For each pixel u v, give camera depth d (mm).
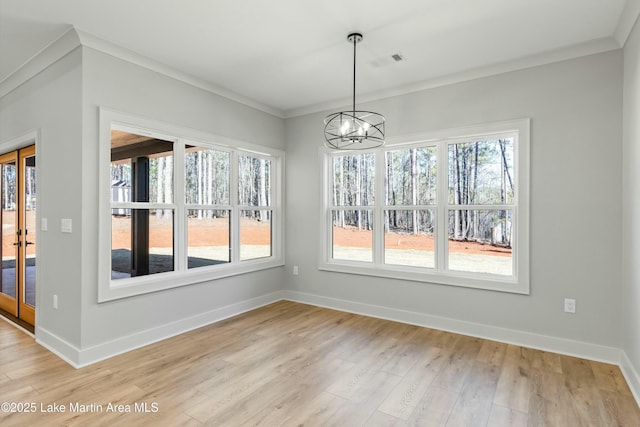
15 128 3662
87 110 2861
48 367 2783
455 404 2303
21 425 2039
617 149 2904
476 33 2828
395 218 4168
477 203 3643
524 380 2625
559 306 3146
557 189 3148
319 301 4680
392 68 3496
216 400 2330
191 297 3734
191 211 3820
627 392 2451
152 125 3326
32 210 3682
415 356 3053
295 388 2494
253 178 4645
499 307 3432
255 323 3936
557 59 3133
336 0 2391
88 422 2074
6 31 2750
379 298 4180
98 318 2939
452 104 3689
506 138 3490
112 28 2742
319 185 4668
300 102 4562
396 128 4047
